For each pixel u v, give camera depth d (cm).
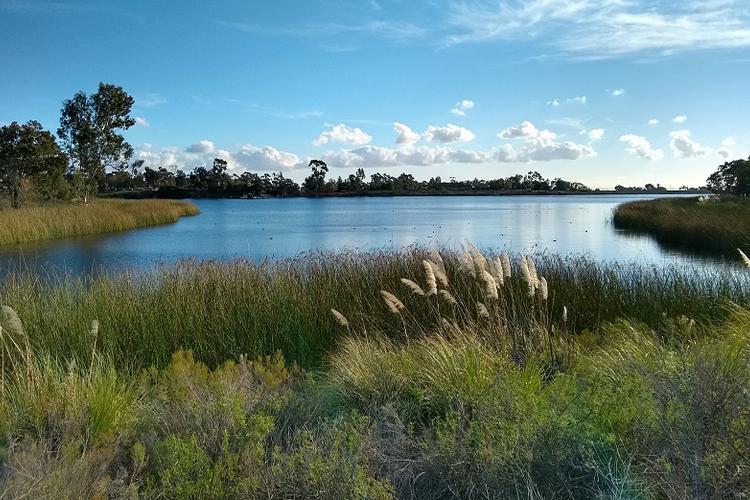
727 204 3872
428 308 794
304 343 738
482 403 379
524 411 351
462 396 415
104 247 2869
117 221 4062
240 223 5062
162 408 441
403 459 327
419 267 969
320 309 818
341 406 459
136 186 15200
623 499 287
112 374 492
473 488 302
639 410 342
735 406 310
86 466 324
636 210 4572
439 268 582
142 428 404
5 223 3061
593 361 503
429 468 323
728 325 643
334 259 1073
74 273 1666
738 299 866
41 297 830
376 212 7419
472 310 757
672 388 347
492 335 577
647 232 3550
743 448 284
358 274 949
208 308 812
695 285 962
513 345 549
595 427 343
